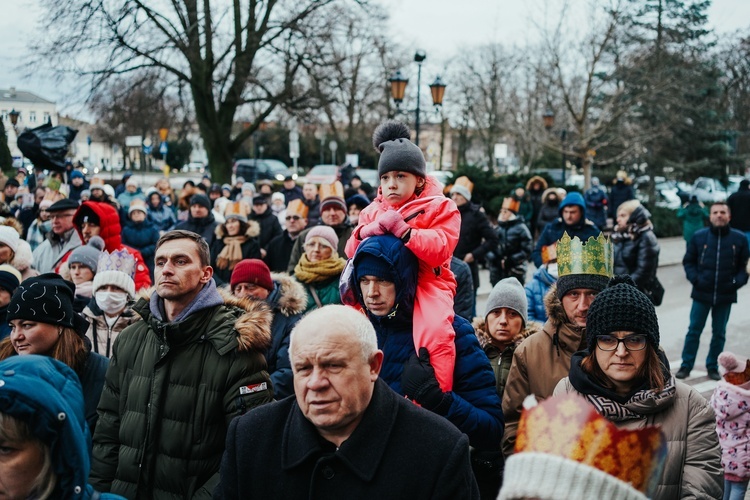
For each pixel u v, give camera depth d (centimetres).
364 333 239
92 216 654
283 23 2472
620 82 2575
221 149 2720
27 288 349
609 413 278
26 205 1248
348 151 3881
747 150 3822
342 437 240
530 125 2678
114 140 3688
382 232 326
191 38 2389
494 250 916
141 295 349
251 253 863
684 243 2262
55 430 210
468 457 242
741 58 3694
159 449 320
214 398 319
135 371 330
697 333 853
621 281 294
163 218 1455
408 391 308
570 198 797
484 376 326
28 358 224
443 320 321
